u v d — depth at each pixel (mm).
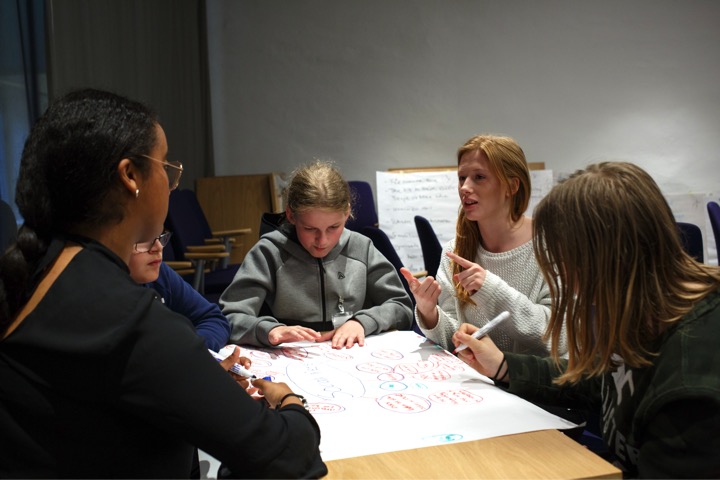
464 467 880
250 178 4980
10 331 720
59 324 709
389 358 1468
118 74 4047
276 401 958
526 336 1556
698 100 5148
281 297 1822
